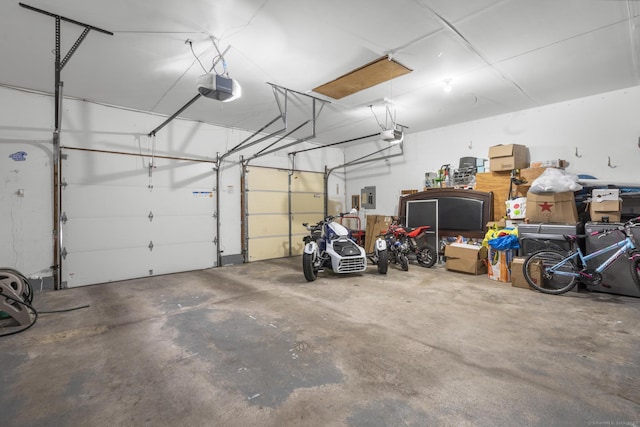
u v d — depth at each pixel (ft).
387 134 17.19
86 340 8.59
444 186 20.25
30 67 12.05
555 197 13.41
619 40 10.46
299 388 6.12
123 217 16.44
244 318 10.11
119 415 5.40
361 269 15.30
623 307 10.55
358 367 6.88
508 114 18.20
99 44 10.51
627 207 14.02
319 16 9.06
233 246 20.84
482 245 16.38
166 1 8.34
